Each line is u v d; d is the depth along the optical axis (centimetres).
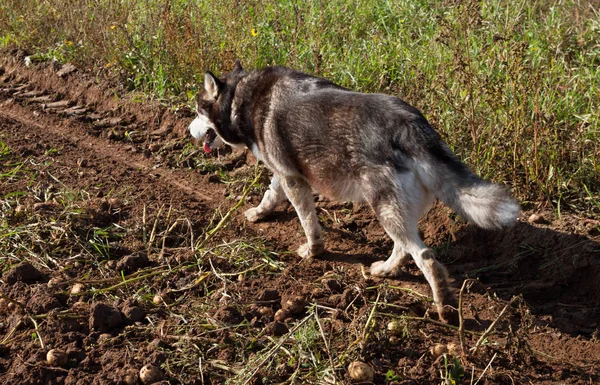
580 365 420
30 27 1059
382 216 457
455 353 424
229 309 469
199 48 872
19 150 755
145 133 812
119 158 760
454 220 584
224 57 834
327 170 482
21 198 632
